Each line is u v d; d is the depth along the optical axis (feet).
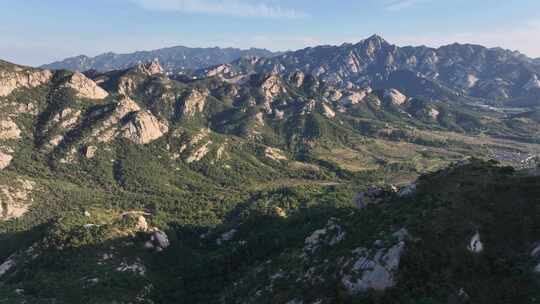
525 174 324.19
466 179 332.39
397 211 328.08
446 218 282.56
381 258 270.05
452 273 249.75
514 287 233.55
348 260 295.89
